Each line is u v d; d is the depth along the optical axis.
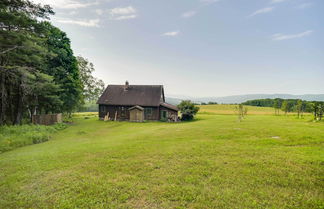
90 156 7.27
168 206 3.73
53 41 23.84
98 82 44.25
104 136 15.01
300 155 6.49
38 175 5.45
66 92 25.72
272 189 4.30
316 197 3.94
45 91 19.67
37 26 14.92
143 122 27.72
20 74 15.92
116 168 5.85
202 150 7.52
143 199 4.00
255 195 4.05
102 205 3.79
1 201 4.05
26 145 11.84
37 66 19.09
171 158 6.64
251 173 5.15
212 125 16.92
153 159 6.61
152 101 30.22
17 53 15.70
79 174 5.44
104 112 32.41
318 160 5.88
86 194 4.26
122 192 4.31
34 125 18.05
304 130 12.04
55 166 6.19
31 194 4.34
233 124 17.08
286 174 5.03
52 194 4.31
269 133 11.20
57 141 12.91
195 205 3.73
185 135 11.83
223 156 6.66
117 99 32.16
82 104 39.06
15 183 4.94
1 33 12.45
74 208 3.72
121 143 9.87
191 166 5.80
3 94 17.91
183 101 29.22
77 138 14.27
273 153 6.83
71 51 27.05
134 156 7.05
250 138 9.99
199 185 4.55
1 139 11.35
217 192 4.20
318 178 4.76
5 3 11.95
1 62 15.53
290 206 3.63
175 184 4.64
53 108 26.42
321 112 20.81
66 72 25.86
